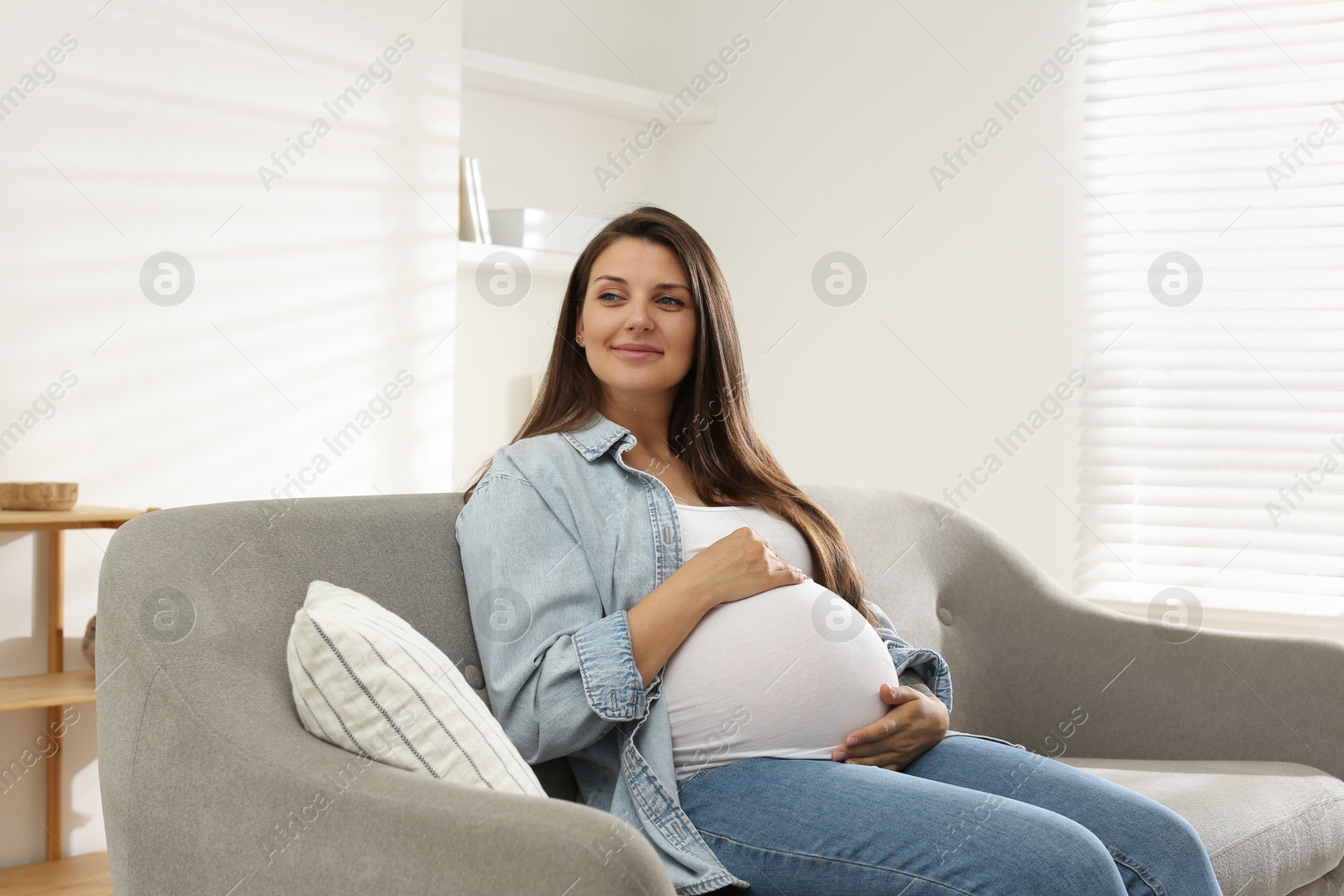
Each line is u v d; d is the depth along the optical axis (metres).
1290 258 2.66
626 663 1.14
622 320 1.40
